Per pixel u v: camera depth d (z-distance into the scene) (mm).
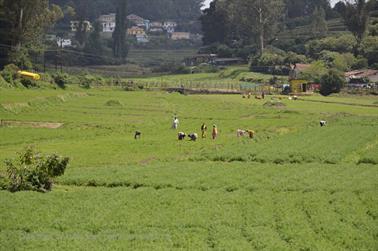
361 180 143375
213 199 121938
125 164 170125
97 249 86312
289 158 177625
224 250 86125
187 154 190625
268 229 98688
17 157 166750
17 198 119812
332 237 93875
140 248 87188
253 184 138500
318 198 122438
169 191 130250
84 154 186375
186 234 95625
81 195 124625
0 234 95188
